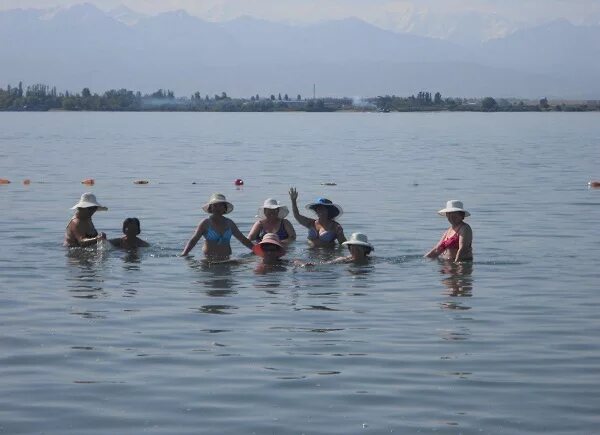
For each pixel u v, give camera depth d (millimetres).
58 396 12102
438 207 32562
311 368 13250
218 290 18516
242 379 12766
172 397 12086
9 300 17391
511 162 56094
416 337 14914
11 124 135625
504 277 19938
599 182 40625
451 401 11969
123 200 34562
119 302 17312
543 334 15109
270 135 98062
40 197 35500
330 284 19188
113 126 128125
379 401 11961
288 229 24750
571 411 11617
